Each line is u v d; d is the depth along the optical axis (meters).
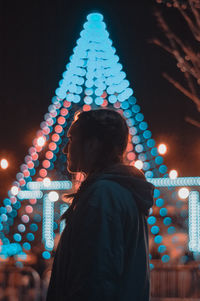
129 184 2.67
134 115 11.12
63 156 11.29
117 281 2.38
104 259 2.35
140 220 2.68
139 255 2.61
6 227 12.39
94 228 2.42
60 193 11.08
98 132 2.77
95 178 2.68
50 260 11.34
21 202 12.12
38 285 10.26
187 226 10.82
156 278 10.32
